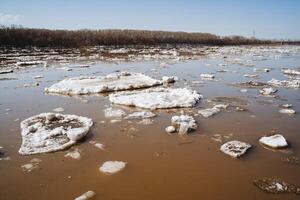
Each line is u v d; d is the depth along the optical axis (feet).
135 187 14.74
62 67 59.11
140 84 38.81
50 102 30.83
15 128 22.68
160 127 23.15
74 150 18.93
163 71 54.80
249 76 48.88
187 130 21.95
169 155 18.29
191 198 13.87
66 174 15.93
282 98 33.09
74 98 32.73
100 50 107.65
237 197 13.96
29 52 91.86
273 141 19.85
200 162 17.39
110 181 15.28
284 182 15.28
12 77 46.62
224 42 183.52
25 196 13.97
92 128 22.77
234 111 27.68
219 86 40.04
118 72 50.57
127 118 25.23
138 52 102.68
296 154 18.62
